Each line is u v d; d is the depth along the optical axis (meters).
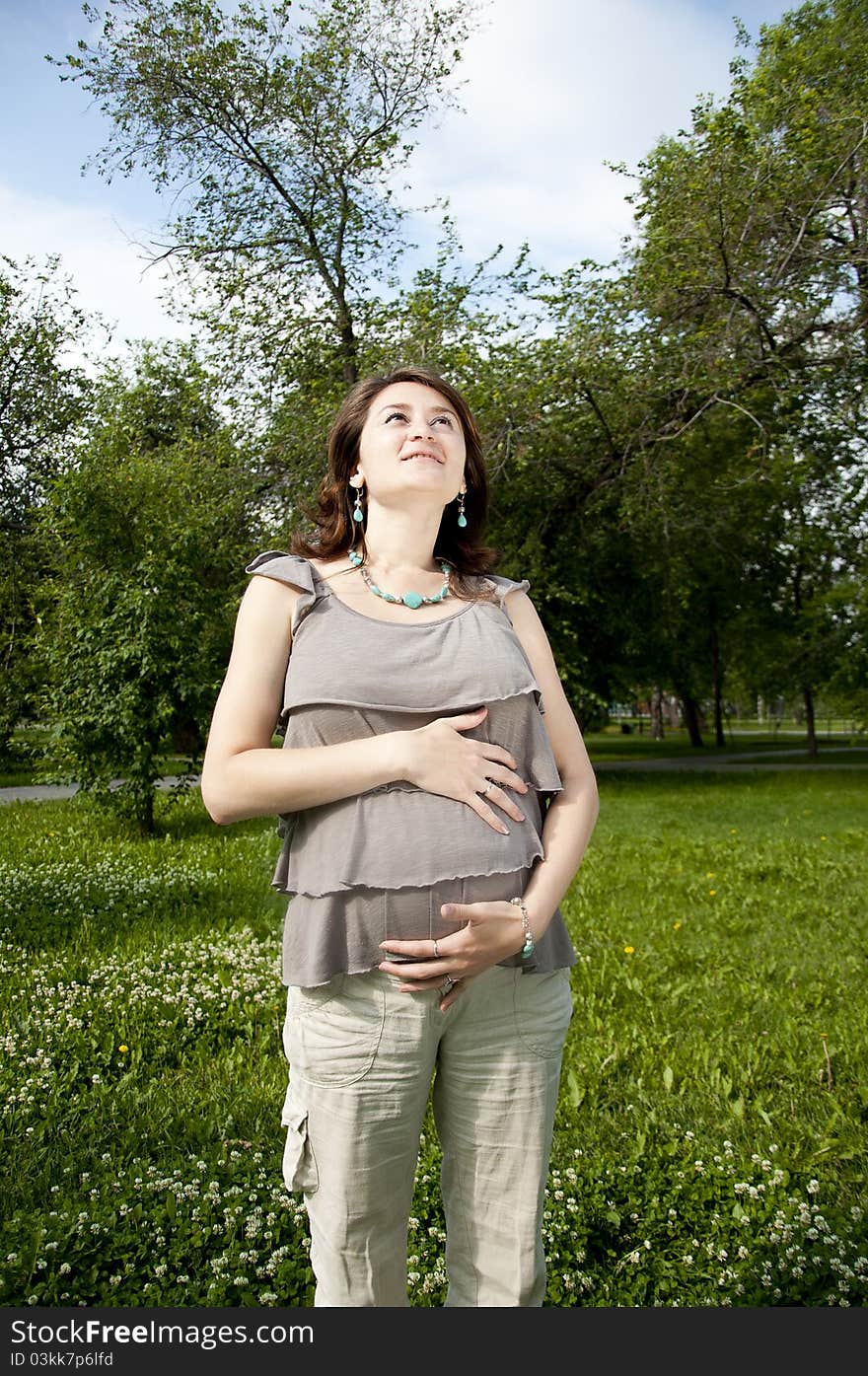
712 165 10.58
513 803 1.46
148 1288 2.12
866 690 19.12
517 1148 1.47
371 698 1.44
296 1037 1.47
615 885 7.02
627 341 11.91
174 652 9.48
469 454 1.81
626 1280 2.24
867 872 7.55
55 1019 3.93
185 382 16.72
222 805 1.44
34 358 19.77
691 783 16.53
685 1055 3.66
